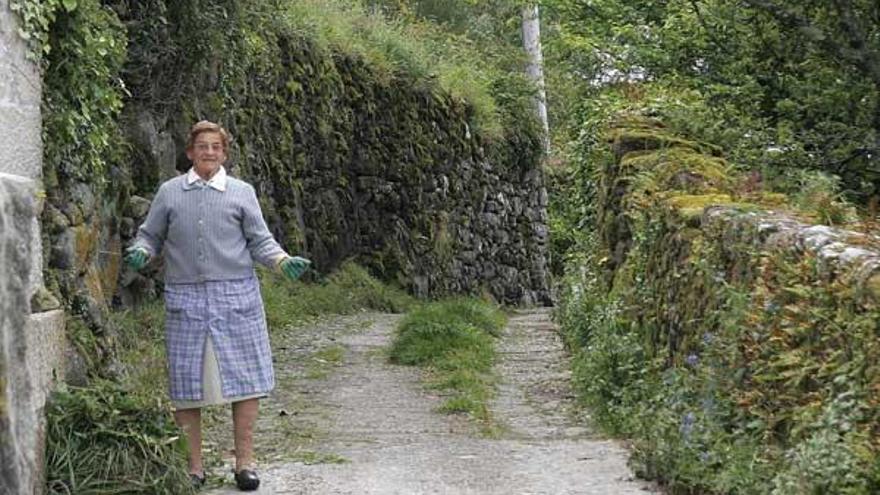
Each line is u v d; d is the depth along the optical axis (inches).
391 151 669.3
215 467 220.8
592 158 431.2
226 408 283.0
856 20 277.9
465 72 797.2
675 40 339.0
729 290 204.1
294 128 560.4
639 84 413.4
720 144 346.3
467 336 400.8
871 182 298.5
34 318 167.5
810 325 166.9
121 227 331.3
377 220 653.3
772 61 316.8
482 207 785.6
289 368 363.3
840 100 294.8
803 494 147.3
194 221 204.7
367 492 200.4
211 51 386.0
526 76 893.2
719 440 189.6
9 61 184.1
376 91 664.4
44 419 173.0
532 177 887.1
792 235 184.4
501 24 987.3
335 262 606.2
